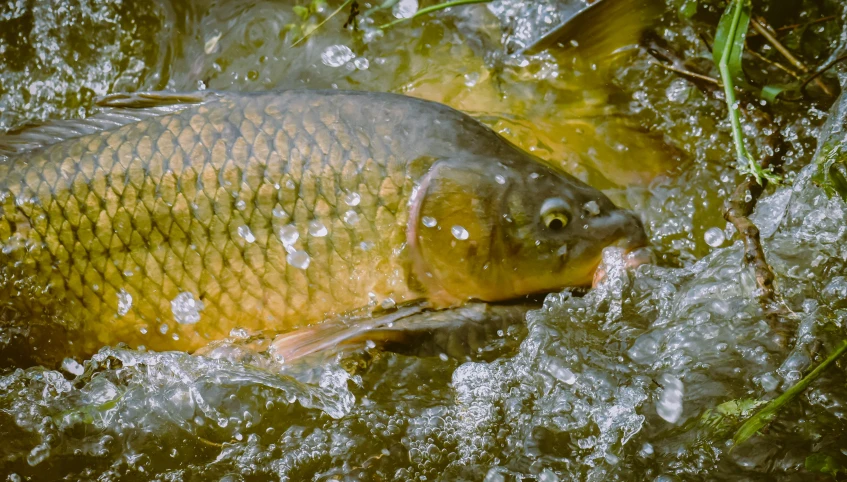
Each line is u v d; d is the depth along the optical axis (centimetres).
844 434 88
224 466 91
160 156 94
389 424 93
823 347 92
